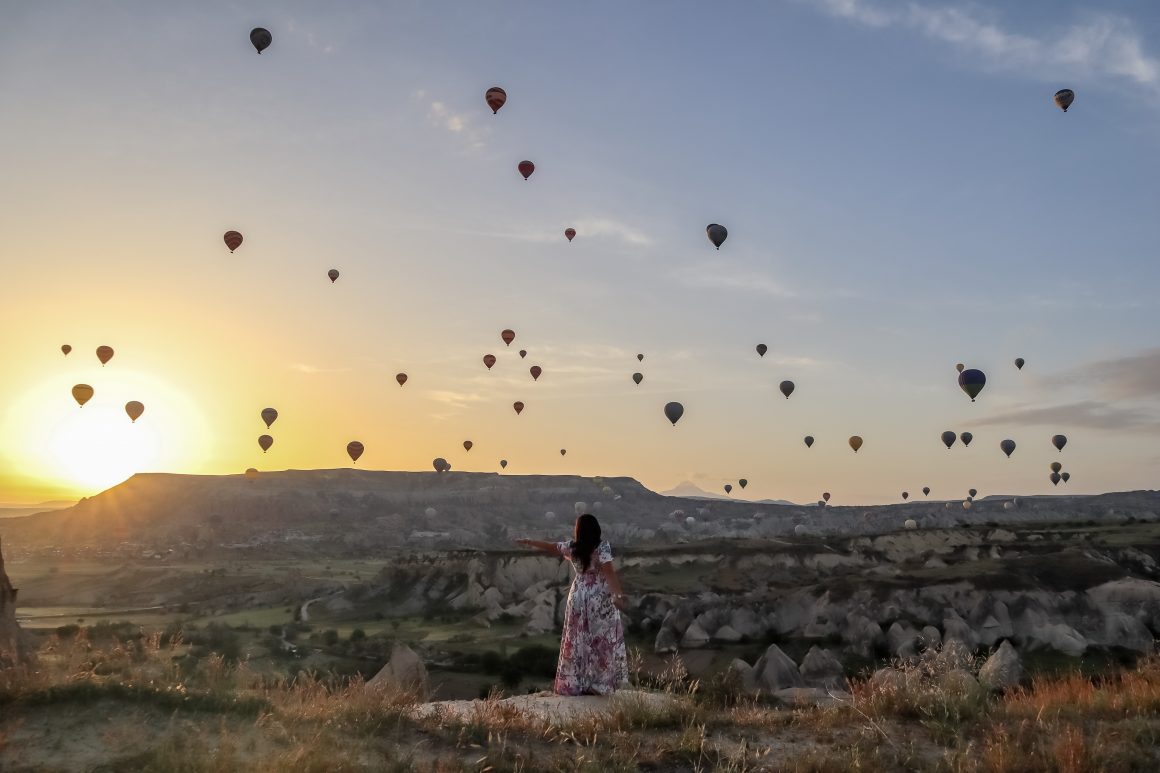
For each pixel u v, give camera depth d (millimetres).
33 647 9359
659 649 68125
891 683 7762
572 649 8125
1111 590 70000
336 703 6949
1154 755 5926
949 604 69750
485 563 109375
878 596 71812
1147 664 8828
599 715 6902
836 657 62812
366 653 68062
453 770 5270
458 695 53750
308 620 98938
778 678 48594
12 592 9516
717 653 65688
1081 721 7000
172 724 5914
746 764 5797
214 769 5020
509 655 68188
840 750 6129
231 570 154250
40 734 5578
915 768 5754
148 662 7785
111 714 6000
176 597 124125
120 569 150750
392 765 5316
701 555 101000
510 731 6477
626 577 93062
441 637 81125
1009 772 5586
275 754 5438
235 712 6352
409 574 113938
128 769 5082
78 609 114250
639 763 5777
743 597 76812
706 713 7168
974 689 7555
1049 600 68812
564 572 107062
